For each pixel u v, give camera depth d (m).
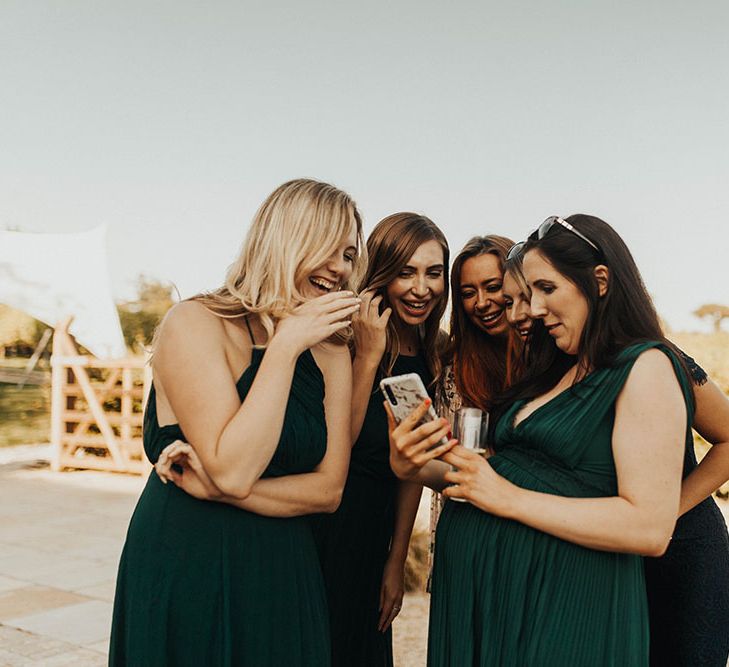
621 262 2.02
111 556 6.67
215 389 2.06
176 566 2.07
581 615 1.95
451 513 2.23
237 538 2.09
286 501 2.15
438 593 2.22
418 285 2.85
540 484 2.03
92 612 5.20
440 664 2.18
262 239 2.23
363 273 2.46
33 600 5.45
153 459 2.22
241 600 2.08
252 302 2.19
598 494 1.97
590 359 2.00
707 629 2.38
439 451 2.06
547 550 1.98
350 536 2.76
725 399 2.33
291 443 2.16
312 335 2.11
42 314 11.05
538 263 2.06
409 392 2.11
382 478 2.81
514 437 2.13
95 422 11.03
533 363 2.27
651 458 1.88
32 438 13.96
